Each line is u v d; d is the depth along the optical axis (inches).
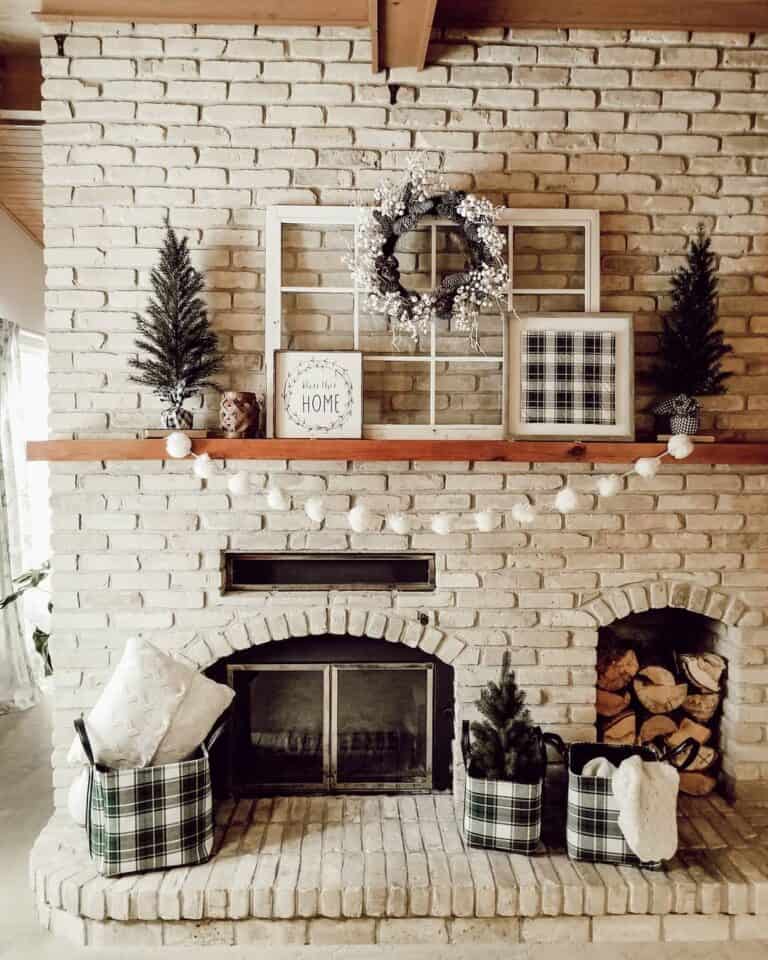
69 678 97.0
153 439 93.0
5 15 97.7
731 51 98.4
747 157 99.5
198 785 83.8
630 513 98.7
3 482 157.6
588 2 93.0
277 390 96.0
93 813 82.9
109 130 96.3
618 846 84.8
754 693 99.7
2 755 128.6
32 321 168.9
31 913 85.5
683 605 99.3
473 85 97.7
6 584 157.1
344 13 94.4
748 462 95.1
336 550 97.9
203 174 96.9
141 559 97.0
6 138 124.9
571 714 99.1
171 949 80.7
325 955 80.0
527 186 98.4
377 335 102.3
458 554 98.2
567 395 97.5
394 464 97.6
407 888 80.7
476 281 91.4
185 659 97.1
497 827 87.0
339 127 97.4
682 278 96.3
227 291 98.3
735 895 81.8
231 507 97.1
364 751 103.3
